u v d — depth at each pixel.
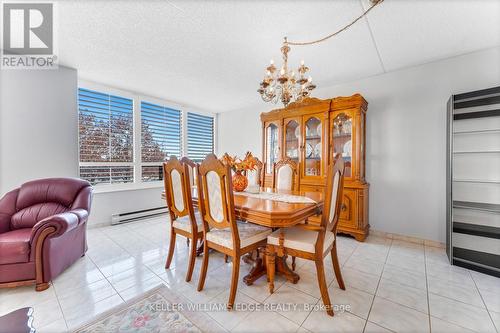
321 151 3.03
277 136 3.53
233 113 4.88
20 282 1.66
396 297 1.60
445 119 2.47
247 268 2.05
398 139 2.77
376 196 2.94
